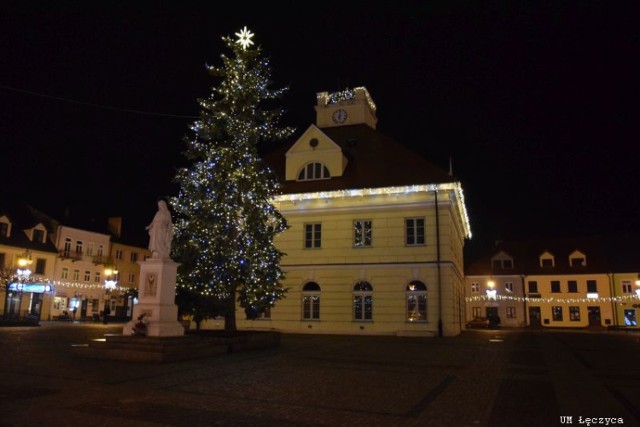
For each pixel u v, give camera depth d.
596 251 68.56
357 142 39.22
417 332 31.50
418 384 11.77
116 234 69.50
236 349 18.84
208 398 9.60
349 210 35.03
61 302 57.91
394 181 34.34
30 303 53.84
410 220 33.84
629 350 22.80
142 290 17.06
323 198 35.53
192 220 21.81
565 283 67.06
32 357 15.22
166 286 17.08
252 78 23.17
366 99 42.47
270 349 20.41
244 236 21.95
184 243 21.44
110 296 65.12
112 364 14.08
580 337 34.91
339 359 16.89
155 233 17.36
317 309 34.78
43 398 9.20
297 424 7.79
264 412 8.54
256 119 23.88
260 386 11.07
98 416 7.98
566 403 9.72
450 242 32.97
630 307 63.38
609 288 64.75
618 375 13.93
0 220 52.25
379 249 33.88
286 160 37.69
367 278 33.75
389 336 31.31
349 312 33.69
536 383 12.20
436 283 32.28
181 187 22.78
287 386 11.14
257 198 22.53
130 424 7.55
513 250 72.69
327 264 34.72
